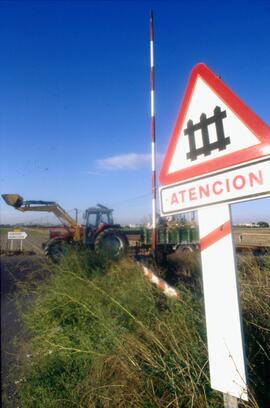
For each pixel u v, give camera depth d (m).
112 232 11.72
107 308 3.76
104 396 2.28
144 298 3.89
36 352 3.50
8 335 4.35
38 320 4.34
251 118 1.52
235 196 1.56
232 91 1.62
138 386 2.24
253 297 3.00
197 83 1.82
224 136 1.64
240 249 5.04
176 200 1.88
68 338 3.31
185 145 1.85
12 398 2.93
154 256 8.24
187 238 12.27
